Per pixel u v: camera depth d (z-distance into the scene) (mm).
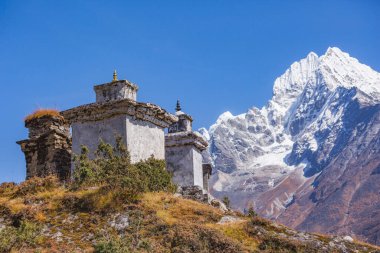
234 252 22969
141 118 31969
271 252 23594
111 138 31109
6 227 24922
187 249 22828
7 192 29969
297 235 25516
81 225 25281
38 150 35656
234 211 30094
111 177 27438
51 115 36156
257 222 26141
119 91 31875
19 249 22938
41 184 29469
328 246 24703
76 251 22688
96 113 31656
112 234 24359
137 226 24625
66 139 35938
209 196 31547
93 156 31312
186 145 37938
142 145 31781
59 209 26641
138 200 27031
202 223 25766
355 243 25844
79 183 28422
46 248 23188
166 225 24781
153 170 29953
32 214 26031
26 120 36906
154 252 22531
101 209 26250
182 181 37344
